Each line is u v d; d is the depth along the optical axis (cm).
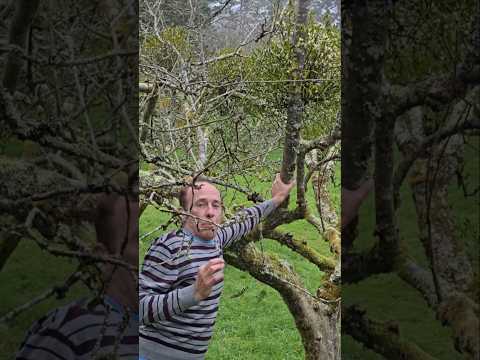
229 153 255
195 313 234
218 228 256
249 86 294
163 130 243
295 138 287
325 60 292
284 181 289
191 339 234
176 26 287
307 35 290
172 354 234
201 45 279
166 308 223
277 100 293
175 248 232
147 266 233
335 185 310
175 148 262
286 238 321
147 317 225
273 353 392
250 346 388
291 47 290
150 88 261
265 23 287
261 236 280
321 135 298
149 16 289
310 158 310
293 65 288
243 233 265
